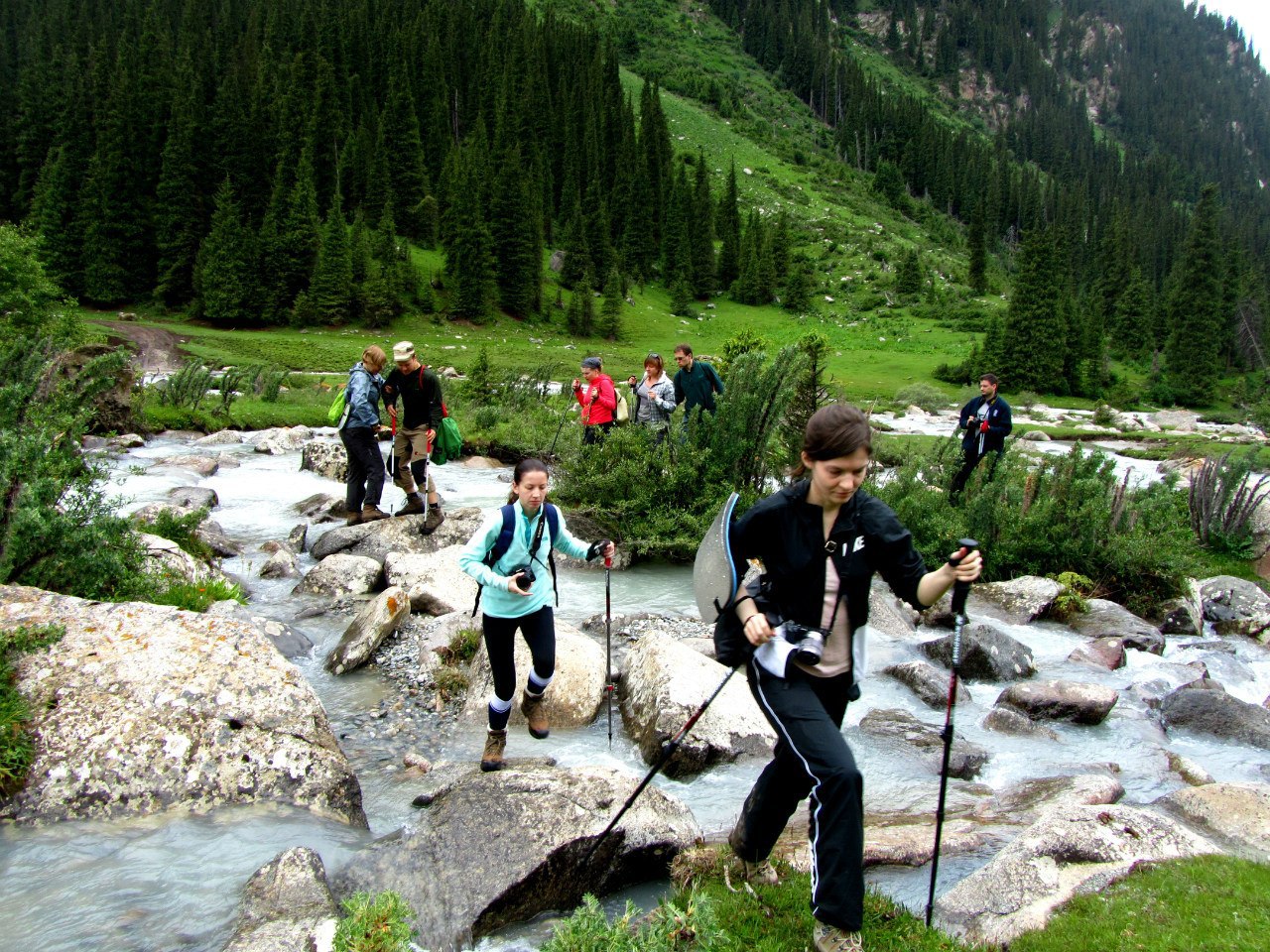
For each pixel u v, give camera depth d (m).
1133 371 82.06
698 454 11.16
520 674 6.27
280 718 5.07
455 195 83.62
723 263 115.38
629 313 96.69
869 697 7.08
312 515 12.33
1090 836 4.11
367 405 10.61
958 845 4.50
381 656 7.28
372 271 78.38
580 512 11.24
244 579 9.38
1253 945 3.20
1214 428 48.94
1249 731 6.52
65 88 84.50
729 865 3.87
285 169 86.19
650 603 9.27
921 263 122.88
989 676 7.63
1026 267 68.56
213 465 15.84
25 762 4.55
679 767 5.43
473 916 3.66
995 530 11.09
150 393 24.73
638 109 163.88
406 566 9.05
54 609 5.50
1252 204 197.50
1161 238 140.38
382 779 5.27
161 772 4.65
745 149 164.88
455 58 124.69
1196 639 9.59
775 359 11.40
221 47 109.94
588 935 3.00
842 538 3.15
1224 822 4.72
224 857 4.20
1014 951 3.37
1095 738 6.41
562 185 117.62
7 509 6.21
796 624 3.16
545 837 3.96
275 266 76.25
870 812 5.06
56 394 7.96
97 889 3.89
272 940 3.28
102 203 74.06
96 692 4.93
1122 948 3.24
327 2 115.94
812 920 3.36
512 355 70.19
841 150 181.00
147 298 77.12
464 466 17.02
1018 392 68.56
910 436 27.09
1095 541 10.65
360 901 3.29
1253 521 12.97
